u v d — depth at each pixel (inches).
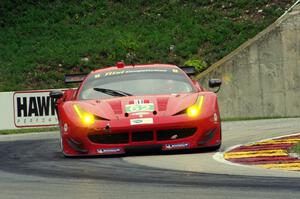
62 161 1123.3
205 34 3253.0
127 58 3174.2
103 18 3617.1
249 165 965.2
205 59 3053.6
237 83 2763.3
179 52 3161.9
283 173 869.8
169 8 3592.5
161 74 1307.8
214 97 1211.9
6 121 2386.8
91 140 1145.4
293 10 2817.4
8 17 3730.3
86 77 1332.4
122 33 3415.4
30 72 3154.5
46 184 845.8
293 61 2760.8
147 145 1130.0
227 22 3314.5
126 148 1130.7
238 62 2763.3
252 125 1878.7
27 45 3427.7
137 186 800.3
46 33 3533.5
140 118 1131.9
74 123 1155.9
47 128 2384.4
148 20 3518.7
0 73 3171.8
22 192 787.4
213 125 1155.9
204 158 1069.8
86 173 941.8
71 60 3191.4
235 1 3506.4
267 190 739.4
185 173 896.9
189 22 3395.7
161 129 1127.0
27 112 2390.5
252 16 3336.6
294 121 1946.4
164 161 1047.0
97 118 1147.3
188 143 1136.2
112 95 1246.3
